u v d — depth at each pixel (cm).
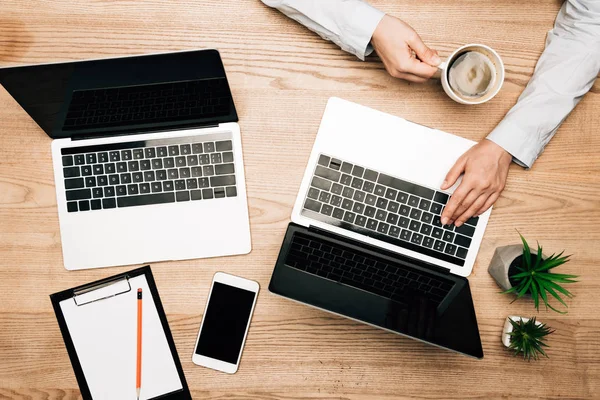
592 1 87
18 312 92
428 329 81
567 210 93
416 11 93
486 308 92
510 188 93
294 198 93
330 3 86
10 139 94
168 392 91
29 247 93
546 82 89
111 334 92
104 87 75
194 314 92
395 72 88
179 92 78
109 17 93
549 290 84
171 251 91
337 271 84
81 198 90
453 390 93
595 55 88
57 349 92
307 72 93
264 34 93
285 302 93
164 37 93
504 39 93
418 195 89
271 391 93
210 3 93
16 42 93
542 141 90
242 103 93
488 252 92
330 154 90
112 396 91
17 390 92
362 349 94
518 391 93
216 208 91
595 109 93
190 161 91
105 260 91
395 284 84
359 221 89
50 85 72
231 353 92
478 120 93
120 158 90
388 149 90
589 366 93
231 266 93
